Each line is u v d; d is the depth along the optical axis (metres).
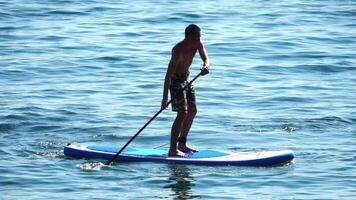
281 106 49.53
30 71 57.75
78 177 35.25
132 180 34.91
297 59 62.84
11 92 51.97
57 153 38.94
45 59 61.31
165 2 85.94
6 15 77.44
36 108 47.69
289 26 75.06
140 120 45.88
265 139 42.09
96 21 75.88
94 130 43.56
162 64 60.50
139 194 33.03
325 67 60.56
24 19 76.19
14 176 35.09
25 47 65.19
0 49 64.44
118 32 71.25
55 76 56.75
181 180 34.91
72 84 54.59
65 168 36.50
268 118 46.47
